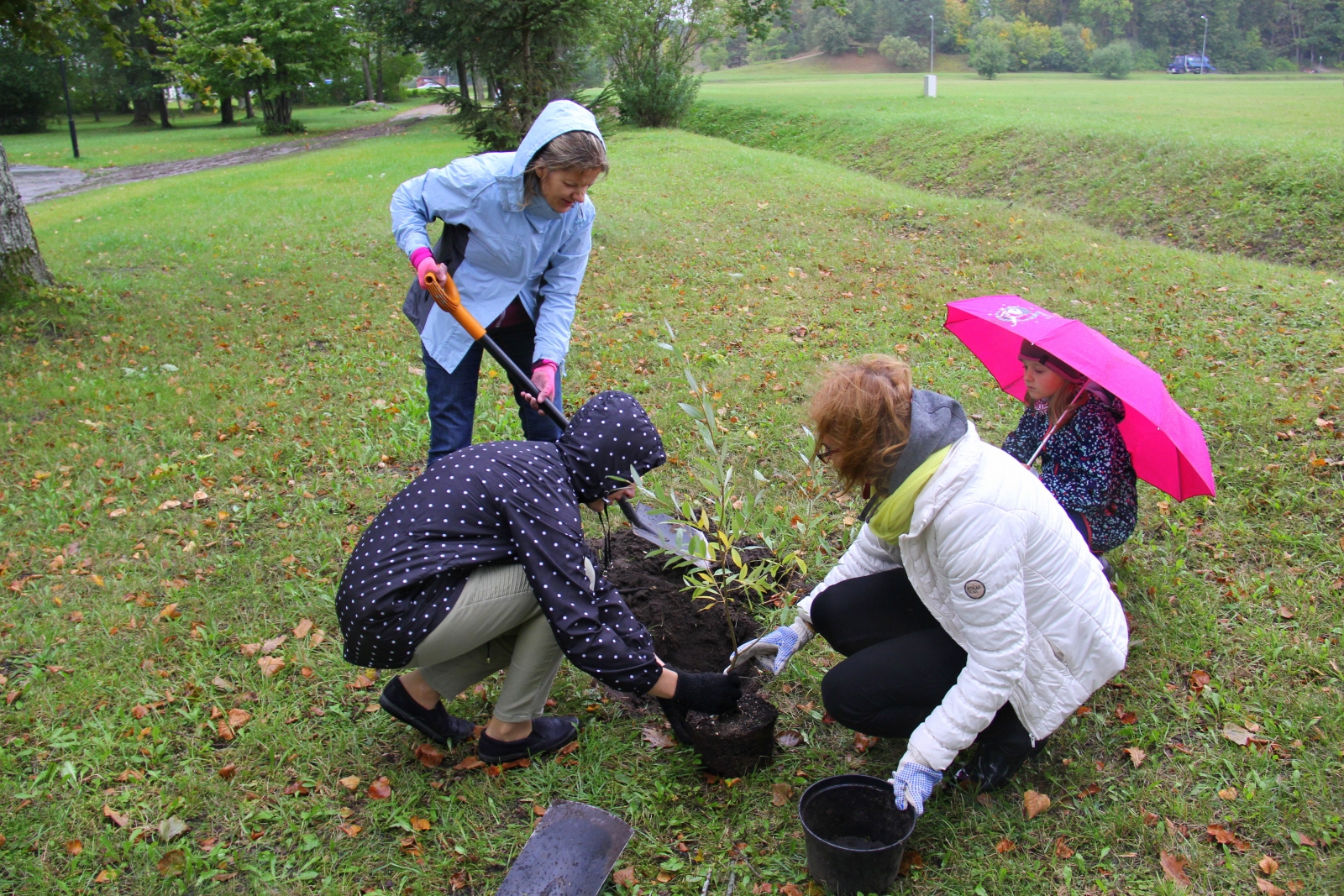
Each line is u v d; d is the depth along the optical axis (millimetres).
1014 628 2193
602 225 9844
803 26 100188
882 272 7973
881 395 2123
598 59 21641
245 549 3922
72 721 2941
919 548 2281
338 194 13992
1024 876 2312
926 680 2408
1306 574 3414
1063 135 14648
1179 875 2289
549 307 3471
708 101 28781
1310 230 9797
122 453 4848
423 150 20828
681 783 2646
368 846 2473
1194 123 15859
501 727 2652
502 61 12578
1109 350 2828
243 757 2779
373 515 4168
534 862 2262
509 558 2455
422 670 2648
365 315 7191
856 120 20859
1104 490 2928
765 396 5172
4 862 2428
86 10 8375
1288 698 2830
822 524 3885
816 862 2213
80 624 3434
